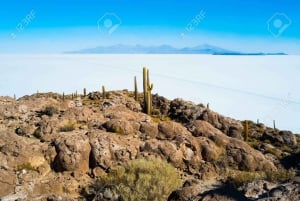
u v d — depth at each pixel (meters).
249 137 39.09
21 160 22.11
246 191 10.50
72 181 22.08
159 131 29.25
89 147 24.31
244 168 27.41
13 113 33.94
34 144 24.11
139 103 45.44
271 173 18.28
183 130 29.62
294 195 8.05
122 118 32.16
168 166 20.42
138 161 20.64
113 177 19.86
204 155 27.45
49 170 22.88
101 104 42.84
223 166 27.08
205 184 18.31
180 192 10.12
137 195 17.69
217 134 29.95
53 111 34.75
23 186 20.33
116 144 25.22
